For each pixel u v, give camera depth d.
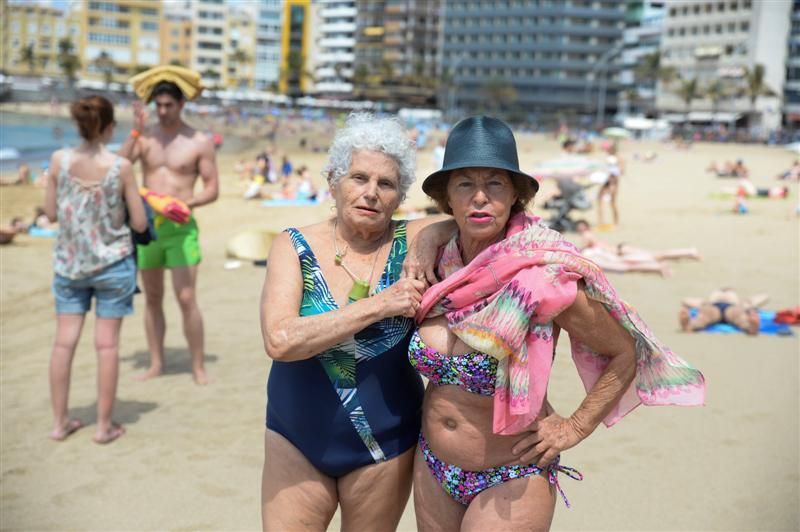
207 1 160.00
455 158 2.46
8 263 11.04
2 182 21.02
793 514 4.13
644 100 127.06
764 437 5.22
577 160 14.88
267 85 166.00
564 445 2.52
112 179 4.78
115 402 5.85
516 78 137.75
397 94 146.12
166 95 5.75
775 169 42.22
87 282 4.96
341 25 159.12
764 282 10.69
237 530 3.96
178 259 6.05
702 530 3.94
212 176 6.05
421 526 2.75
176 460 4.82
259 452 4.95
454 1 140.88
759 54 109.12
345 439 2.70
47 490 4.39
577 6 132.88
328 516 2.79
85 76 152.88
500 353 2.36
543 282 2.35
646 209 20.36
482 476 2.57
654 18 134.75
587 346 2.54
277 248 2.78
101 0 153.38
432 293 2.54
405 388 2.78
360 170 2.64
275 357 2.53
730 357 7.07
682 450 5.00
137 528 3.96
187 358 6.95
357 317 2.49
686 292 9.98
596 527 3.99
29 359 6.93
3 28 151.12
